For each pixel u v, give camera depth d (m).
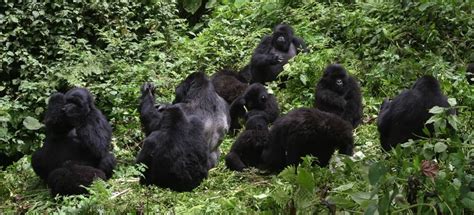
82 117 9.78
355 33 15.20
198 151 9.70
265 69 13.59
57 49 15.09
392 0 16.11
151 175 9.59
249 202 8.91
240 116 11.73
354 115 11.04
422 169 7.05
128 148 11.98
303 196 7.39
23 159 11.41
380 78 13.36
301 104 12.59
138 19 16.36
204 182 9.84
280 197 7.69
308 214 7.43
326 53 13.67
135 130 12.36
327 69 11.11
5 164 13.41
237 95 12.40
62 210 8.68
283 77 13.51
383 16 15.83
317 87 11.18
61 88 14.20
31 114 13.63
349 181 8.44
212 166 10.62
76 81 13.84
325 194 7.59
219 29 16.19
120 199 9.18
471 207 6.86
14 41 14.91
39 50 15.16
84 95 9.85
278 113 11.51
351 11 16.36
